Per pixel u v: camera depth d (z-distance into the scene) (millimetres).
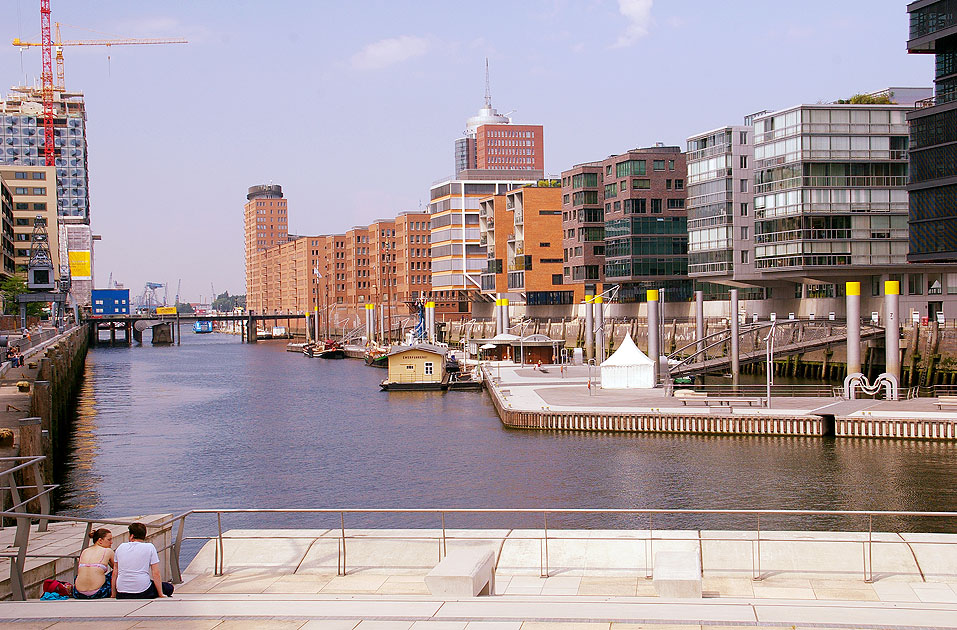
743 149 145000
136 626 19141
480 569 22828
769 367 83438
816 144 124875
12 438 48062
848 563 27281
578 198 188750
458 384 133500
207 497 62031
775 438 75688
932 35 99688
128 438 89125
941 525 49344
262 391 138500
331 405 116500
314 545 30016
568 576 27266
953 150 99688
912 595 24547
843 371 125375
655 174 170750
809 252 125000
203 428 96062
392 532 31172
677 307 172750
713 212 147375
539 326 197000
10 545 28188
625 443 76000
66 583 23500
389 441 83625
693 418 79375
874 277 130750
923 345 112375
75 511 58125
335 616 19672
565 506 55719
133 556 21812
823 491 57125
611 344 171125
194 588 26453
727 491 57938
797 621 18875
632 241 170000
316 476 68375
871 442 72688
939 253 101875
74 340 159250
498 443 78812
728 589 25297
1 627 19094
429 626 18938
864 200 125812
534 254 198750
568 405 90062
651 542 28812
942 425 71938
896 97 145750
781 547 28094
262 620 19516
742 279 143875
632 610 20062
